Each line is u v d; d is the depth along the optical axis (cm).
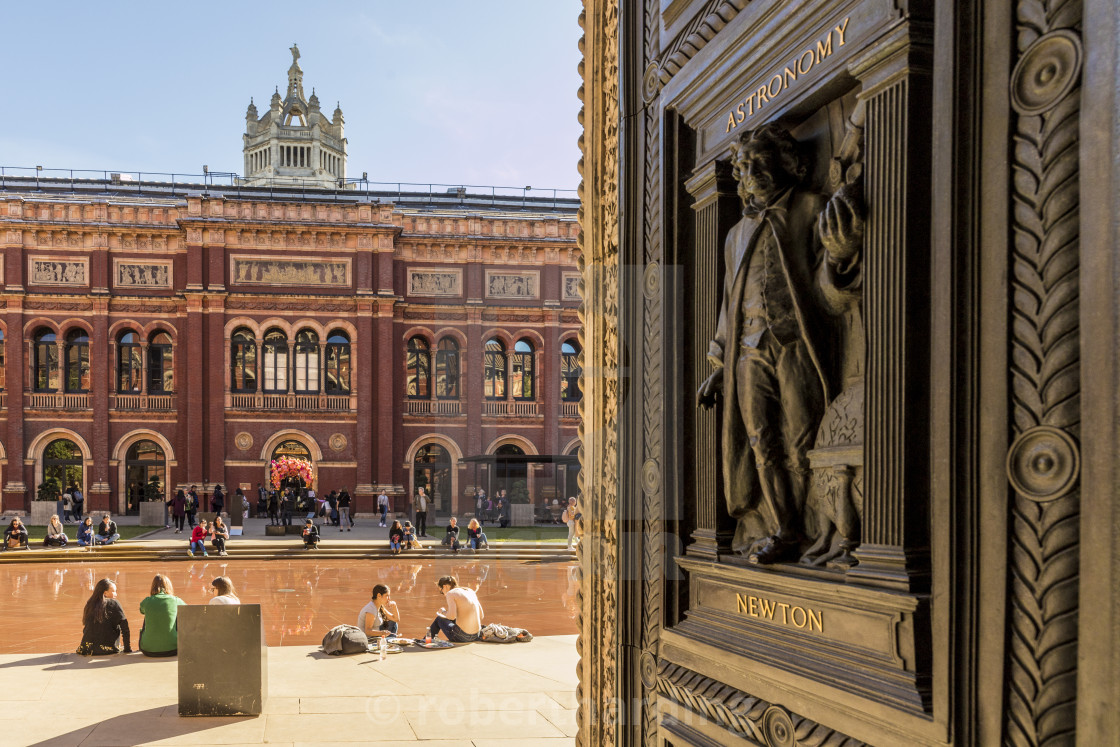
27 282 2761
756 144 148
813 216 144
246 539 2073
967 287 107
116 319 2789
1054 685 94
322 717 464
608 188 229
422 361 2850
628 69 217
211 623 498
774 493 150
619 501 204
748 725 153
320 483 2784
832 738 130
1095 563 88
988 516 102
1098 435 88
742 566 158
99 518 2684
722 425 172
